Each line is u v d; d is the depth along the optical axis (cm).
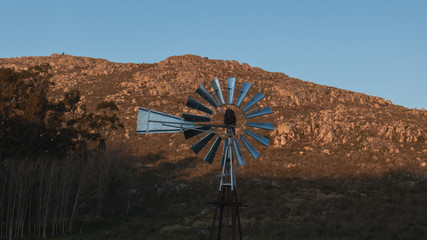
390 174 4838
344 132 6475
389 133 6181
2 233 3158
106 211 3962
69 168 3731
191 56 13050
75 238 3056
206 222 3375
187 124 1583
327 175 4966
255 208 3672
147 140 7138
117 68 12562
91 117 5072
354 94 10188
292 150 6103
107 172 4078
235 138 1680
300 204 3800
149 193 4700
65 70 13250
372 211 3353
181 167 5831
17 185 3444
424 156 5391
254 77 11300
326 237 2723
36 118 4359
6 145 4084
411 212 3300
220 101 1669
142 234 3052
